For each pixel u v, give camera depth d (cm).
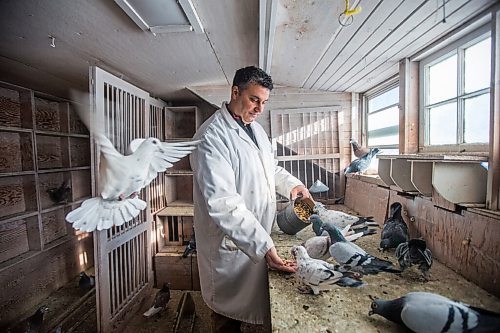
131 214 84
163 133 287
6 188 226
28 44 148
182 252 268
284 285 108
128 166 75
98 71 166
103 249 183
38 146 257
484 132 115
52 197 264
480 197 103
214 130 135
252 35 141
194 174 141
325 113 250
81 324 210
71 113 285
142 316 220
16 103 234
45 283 247
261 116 255
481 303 86
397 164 138
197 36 140
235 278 139
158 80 222
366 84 218
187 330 204
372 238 151
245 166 137
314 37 141
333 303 93
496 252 89
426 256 101
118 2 107
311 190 220
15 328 201
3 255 220
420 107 158
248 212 121
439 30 123
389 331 78
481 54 116
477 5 100
